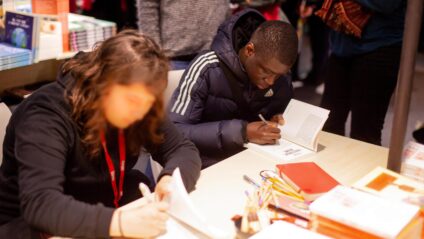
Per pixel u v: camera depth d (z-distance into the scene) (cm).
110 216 108
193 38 260
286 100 204
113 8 366
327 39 436
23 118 121
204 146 175
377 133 255
